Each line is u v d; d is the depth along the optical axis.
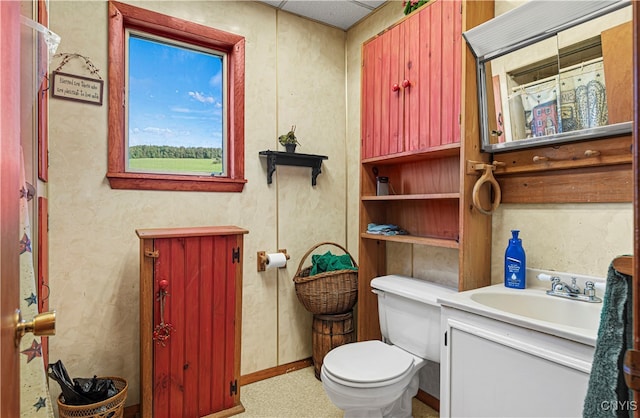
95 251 1.94
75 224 1.89
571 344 1.06
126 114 2.09
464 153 1.71
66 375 1.67
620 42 1.30
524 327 1.18
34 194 1.23
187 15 2.20
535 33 1.52
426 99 1.94
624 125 1.30
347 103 2.89
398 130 2.13
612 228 1.40
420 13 1.98
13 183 0.54
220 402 2.02
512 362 1.21
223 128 2.42
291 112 2.62
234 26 2.37
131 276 2.04
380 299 2.12
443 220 2.14
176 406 1.89
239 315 2.10
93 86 1.93
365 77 2.40
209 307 1.99
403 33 2.10
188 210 2.22
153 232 1.90
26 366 0.75
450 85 1.80
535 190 1.65
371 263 2.44
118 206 2.01
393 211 2.47
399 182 2.43
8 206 0.49
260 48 2.48
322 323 2.45
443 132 1.84
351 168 2.86
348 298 2.42
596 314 1.35
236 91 2.38
